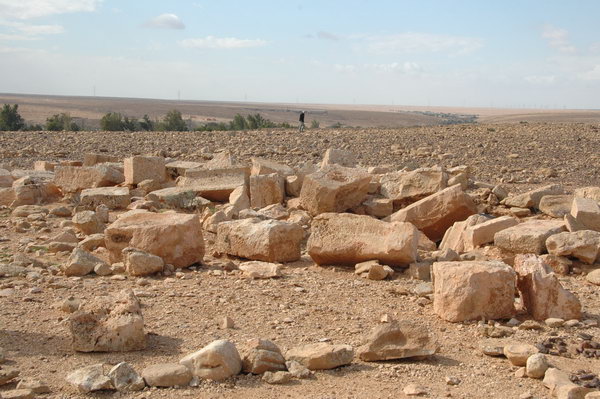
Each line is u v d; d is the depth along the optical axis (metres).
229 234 10.70
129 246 9.95
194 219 10.18
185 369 5.86
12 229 12.96
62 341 6.84
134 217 10.41
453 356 6.66
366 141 31.58
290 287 9.01
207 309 7.98
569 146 29.66
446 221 12.48
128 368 5.79
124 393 5.61
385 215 13.90
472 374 6.20
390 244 9.60
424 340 6.55
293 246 10.56
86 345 6.54
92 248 11.30
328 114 180.12
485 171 21.92
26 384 5.60
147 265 9.48
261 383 5.89
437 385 5.92
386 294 8.74
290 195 15.31
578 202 11.76
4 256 10.59
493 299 7.71
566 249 9.92
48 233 12.68
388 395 5.67
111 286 8.93
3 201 15.85
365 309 8.09
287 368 6.16
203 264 10.28
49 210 14.80
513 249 10.35
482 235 10.97
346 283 9.23
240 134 36.09
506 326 7.55
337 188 13.45
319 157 25.25
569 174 21.56
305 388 5.79
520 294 8.23
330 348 6.34
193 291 8.70
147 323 7.42
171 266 9.76
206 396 5.59
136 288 8.82
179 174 17.52
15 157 24.92
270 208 13.59
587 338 7.17
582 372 6.12
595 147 29.27
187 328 7.27
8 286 8.80
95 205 14.86
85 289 8.76
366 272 9.62
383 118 163.75
